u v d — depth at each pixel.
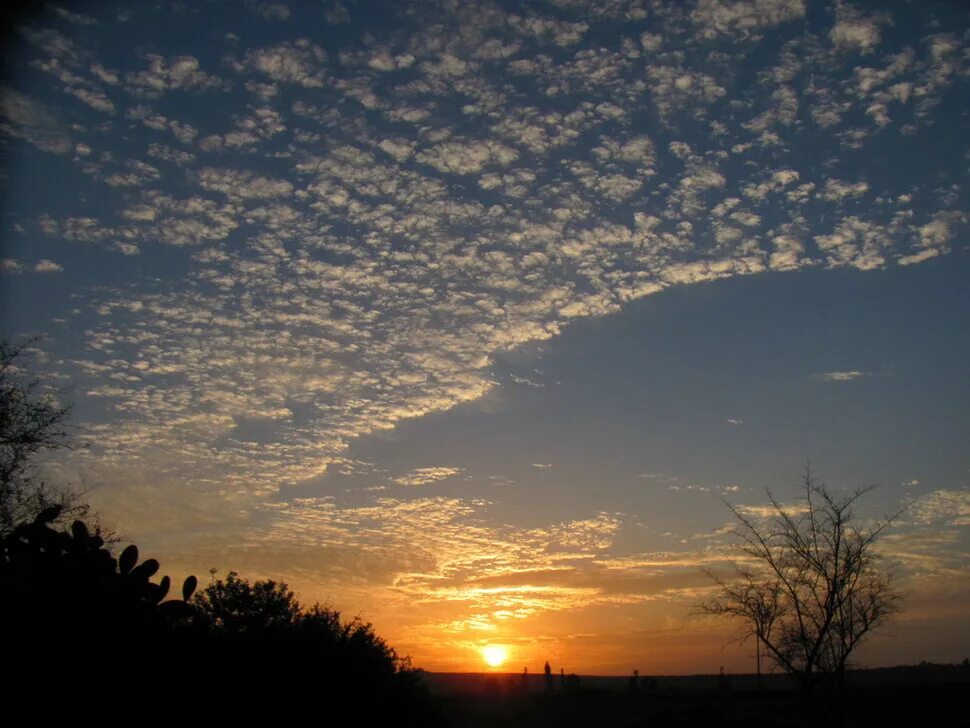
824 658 27.14
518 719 54.84
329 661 19.81
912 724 36.59
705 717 44.25
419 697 26.89
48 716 5.81
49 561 6.21
